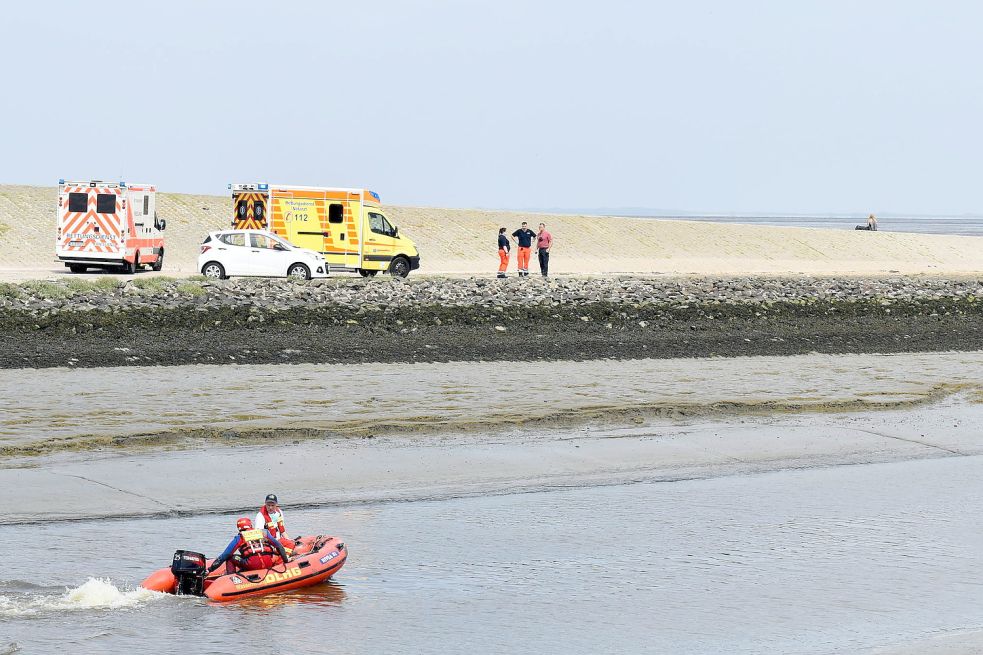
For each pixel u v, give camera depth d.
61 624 21.78
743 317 74.06
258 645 21.14
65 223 81.19
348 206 84.00
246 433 38.25
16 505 29.53
